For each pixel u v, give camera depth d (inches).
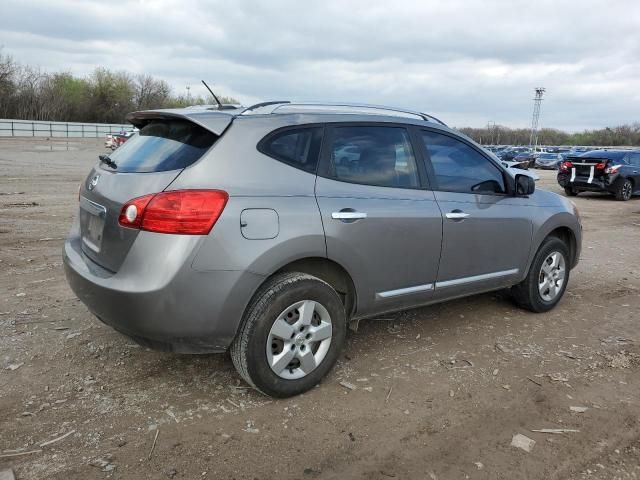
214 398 132.3
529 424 126.0
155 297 115.2
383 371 150.0
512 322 192.4
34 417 121.3
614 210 565.0
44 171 751.7
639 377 151.9
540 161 2015.3
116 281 119.6
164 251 115.4
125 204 120.9
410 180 156.1
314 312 136.2
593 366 158.2
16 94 2915.8
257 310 124.7
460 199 166.4
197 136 127.6
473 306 208.7
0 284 212.2
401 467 108.8
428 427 123.3
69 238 152.4
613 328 190.9
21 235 303.9
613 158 673.0
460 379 147.1
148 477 103.0
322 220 131.5
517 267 188.1
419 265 155.3
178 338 119.6
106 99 3240.7
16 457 107.3
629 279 260.7
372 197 144.0
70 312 184.4
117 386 136.4
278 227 124.6
